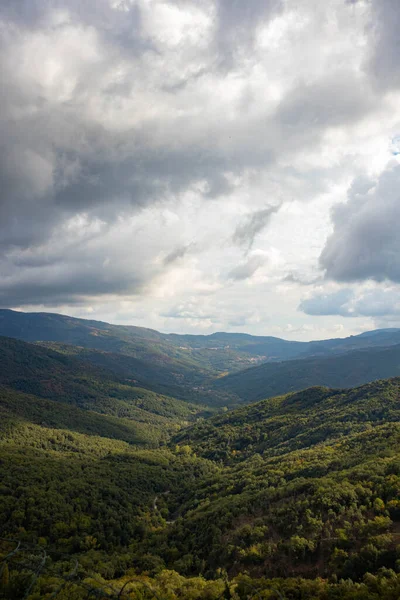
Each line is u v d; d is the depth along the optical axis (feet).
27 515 297.94
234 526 252.42
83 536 289.94
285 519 225.97
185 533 284.00
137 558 261.85
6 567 167.53
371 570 163.43
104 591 159.33
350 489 226.58
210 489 383.45
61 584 163.53
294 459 376.48
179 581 200.44
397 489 209.26
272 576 189.67
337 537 192.24
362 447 343.26
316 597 153.48
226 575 201.98
